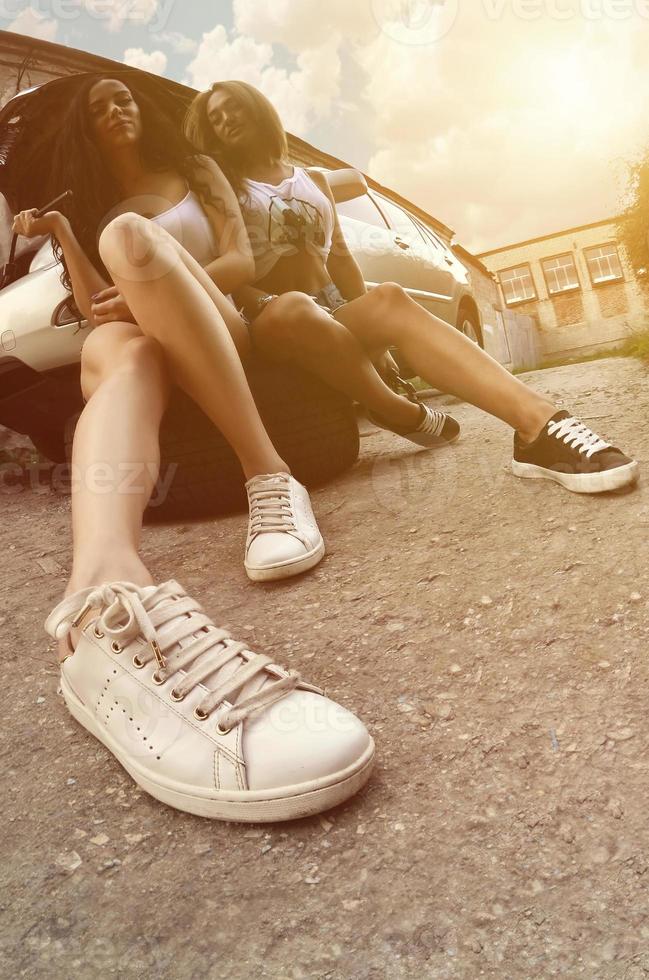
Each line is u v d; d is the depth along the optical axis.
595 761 0.90
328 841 0.84
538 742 0.95
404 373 3.41
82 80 1.76
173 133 1.83
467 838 0.82
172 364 1.43
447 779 0.91
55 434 2.75
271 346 1.79
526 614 1.23
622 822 0.80
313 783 0.85
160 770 0.91
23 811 0.97
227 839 0.87
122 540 1.10
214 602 1.48
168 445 1.83
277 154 2.02
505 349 11.70
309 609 1.38
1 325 2.36
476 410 2.82
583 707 1.00
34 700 1.25
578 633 1.16
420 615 1.29
